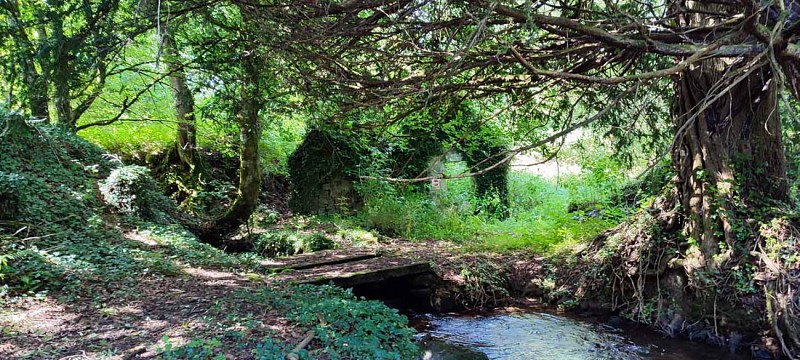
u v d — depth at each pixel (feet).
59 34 9.95
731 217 17.57
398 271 23.35
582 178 35.76
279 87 16.21
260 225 37.40
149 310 14.66
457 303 24.36
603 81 8.28
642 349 17.65
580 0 11.45
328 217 40.81
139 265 19.24
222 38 13.74
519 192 48.06
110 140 39.04
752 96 17.49
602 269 22.21
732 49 8.68
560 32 11.05
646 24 9.73
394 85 13.28
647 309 19.72
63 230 21.21
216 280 18.95
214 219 33.53
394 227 37.50
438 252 30.04
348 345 12.45
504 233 34.58
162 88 37.73
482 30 9.25
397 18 10.55
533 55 12.84
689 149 18.90
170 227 27.48
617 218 26.81
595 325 20.81
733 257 17.39
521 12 8.68
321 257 26.14
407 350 13.52
